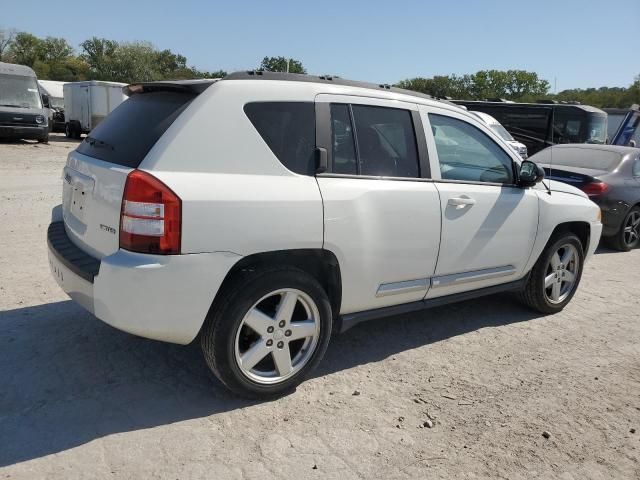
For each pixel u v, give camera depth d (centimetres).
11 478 275
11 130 2262
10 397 347
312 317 368
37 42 8444
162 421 330
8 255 636
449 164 440
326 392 375
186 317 319
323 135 368
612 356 457
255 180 336
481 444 326
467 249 444
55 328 446
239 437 319
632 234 892
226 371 337
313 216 351
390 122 409
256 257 340
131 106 376
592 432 344
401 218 396
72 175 382
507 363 434
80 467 286
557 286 545
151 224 306
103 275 312
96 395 354
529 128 2142
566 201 527
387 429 335
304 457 304
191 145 321
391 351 445
